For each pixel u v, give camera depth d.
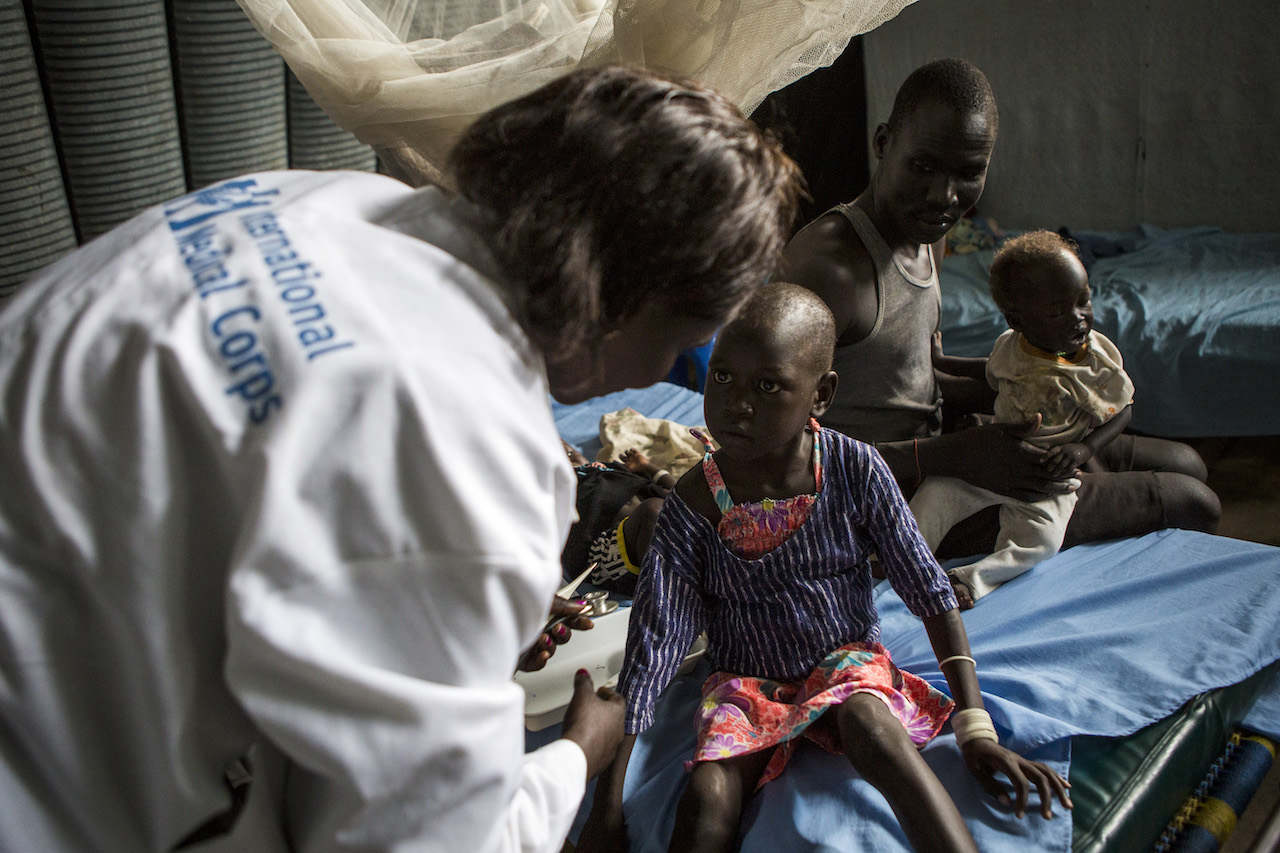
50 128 2.11
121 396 0.64
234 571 0.61
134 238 0.74
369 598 0.65
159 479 0.63
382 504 0.64
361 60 1.80
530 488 0.69
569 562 1.94
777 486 1.40
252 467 0.62
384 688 0.65
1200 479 2.09
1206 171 4.20
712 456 1.44
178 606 0.65
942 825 1.16
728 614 1.46
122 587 0.63
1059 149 4.54
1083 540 1.93
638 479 2.05
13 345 0.67
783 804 1.31
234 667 0.63
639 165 0.72
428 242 0.76
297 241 0.70
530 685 1.58
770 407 1.29
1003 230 4.77
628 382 0.86
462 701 0.68
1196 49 4.02
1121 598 1.73
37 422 0.64
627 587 1.89
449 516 0.65
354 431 0.63
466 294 0.71
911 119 1.69
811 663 1.43
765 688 1.43
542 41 1.83
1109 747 1.40
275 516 0.61
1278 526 3.02
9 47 1.95
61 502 0.63
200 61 2.24
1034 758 1.36
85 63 2.05
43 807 0.67
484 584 0.66
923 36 4.54
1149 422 3.43
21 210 2.07
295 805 0.73
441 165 1.95
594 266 0.72
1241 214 4.18
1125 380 1.81
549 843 0.89
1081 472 1.99
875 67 4.66
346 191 0.80
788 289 1.34
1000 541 1.89
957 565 1.92
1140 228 4.39
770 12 1.64
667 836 1.32
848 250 1.80
